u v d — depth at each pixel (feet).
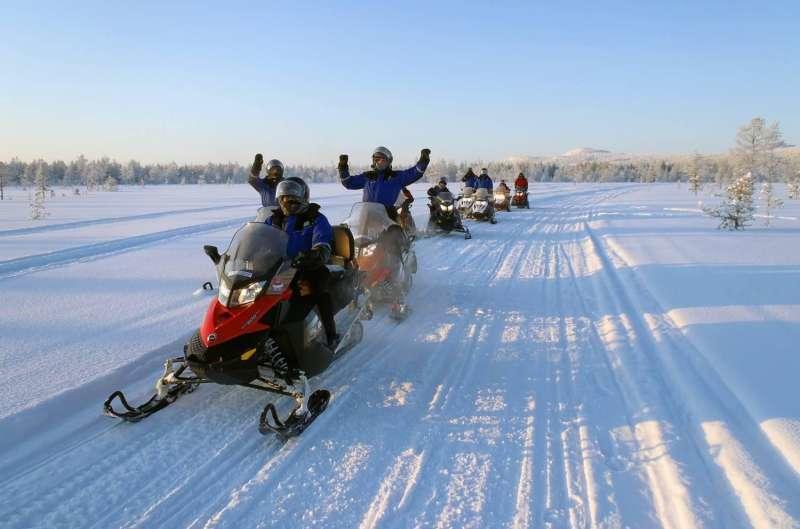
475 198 62.18
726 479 10.35
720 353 16.35
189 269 31.27
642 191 168.25
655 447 11.81
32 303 23.13
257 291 13.00
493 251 40.06
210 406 14.19
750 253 35.91
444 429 12.95
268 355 13.17
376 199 25.95
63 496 10.39
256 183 26.13
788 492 9.63
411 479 10.91
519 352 18.11
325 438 12.58
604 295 25.70
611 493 10.27
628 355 17.29
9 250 38.45
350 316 17.46
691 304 22.24
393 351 18.25
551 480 10.82
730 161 183.11
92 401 14.26
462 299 25.34
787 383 13.99
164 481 10.92
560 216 71.67
